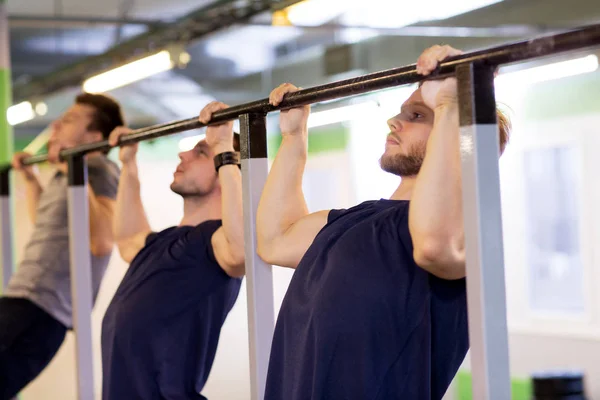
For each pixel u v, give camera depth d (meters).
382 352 1.68
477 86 1.43
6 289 3.63
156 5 8.12
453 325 1.75
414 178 1.86
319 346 1.71
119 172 3.61
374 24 6.74
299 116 2.00
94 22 8.34
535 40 1.34
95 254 3.50
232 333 4.80
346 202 11.49
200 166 2.63
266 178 2.06
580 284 10.01
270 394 1.87
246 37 9.20
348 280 1.71
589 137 8.60
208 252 2.47
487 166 1.42
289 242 1.96
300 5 5.08
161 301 2.47
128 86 10.57
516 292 9.20
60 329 3.58
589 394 8.16
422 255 1.59
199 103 11.17
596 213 8.57
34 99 10.67
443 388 1.79
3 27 5.67
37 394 6.64
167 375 2.46
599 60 5.89
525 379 7.91
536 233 10.12
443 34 7.60
